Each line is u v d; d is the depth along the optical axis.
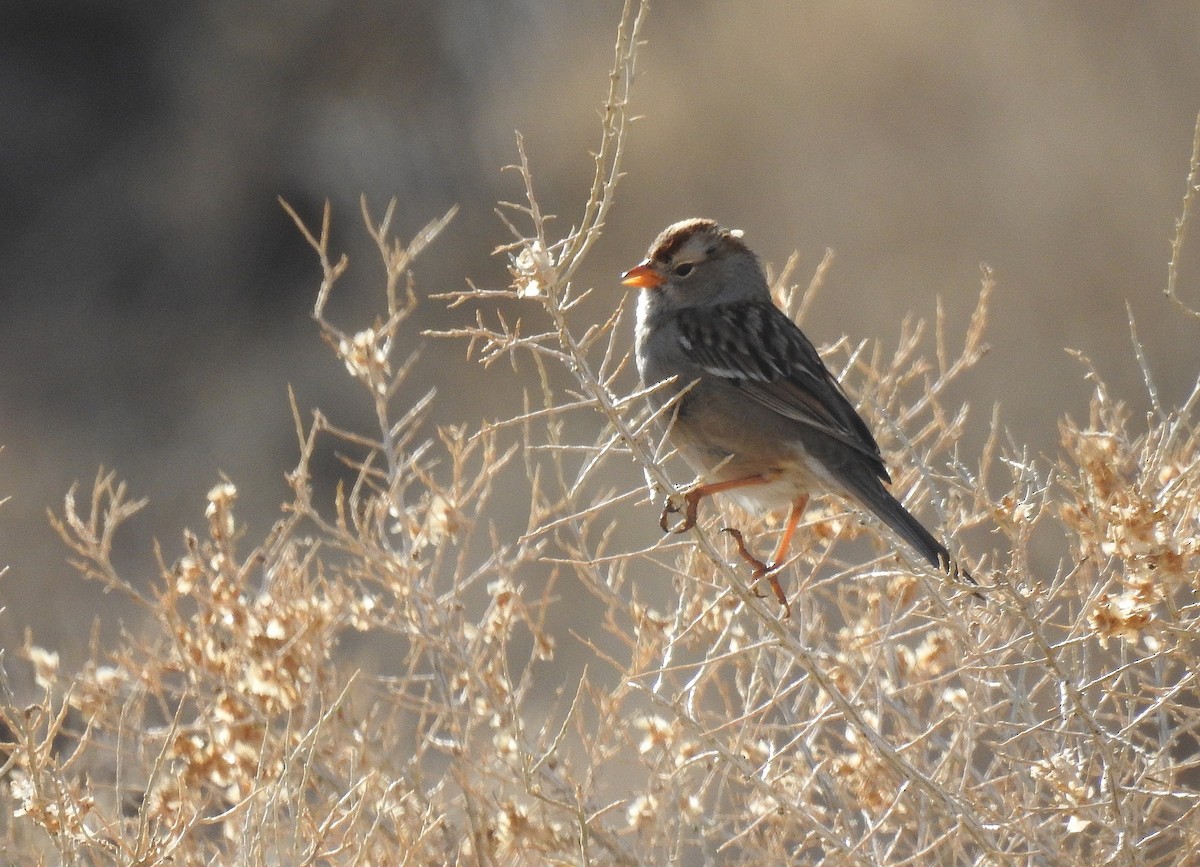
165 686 9.68
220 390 26.89
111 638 19.02
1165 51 24.62
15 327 28.98
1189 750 11.36
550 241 27.25
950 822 9.02
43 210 30.80
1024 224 23.84
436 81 30.08
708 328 10.40
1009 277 23.25
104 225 30.47
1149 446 8.73
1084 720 7.61
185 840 8.67
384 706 12.14
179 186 30.44
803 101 26.41
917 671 9.30
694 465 10.61
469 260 27.95
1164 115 24.06
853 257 24.59
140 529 23.31
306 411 25.42
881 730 8.91
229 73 31.14
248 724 8.84
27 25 32.47
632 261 26.33
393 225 28.94
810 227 25.14
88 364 28.11
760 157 26.50
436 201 29.14
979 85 25.47
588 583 10.18
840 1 26.39
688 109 26.98
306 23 30.56
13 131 31.55
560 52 29.19
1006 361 22.38
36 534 22.06
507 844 8.58
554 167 28.20
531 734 12.24
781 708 9.44
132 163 31.27
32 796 8.09
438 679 9.43
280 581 9.28
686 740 9.45
